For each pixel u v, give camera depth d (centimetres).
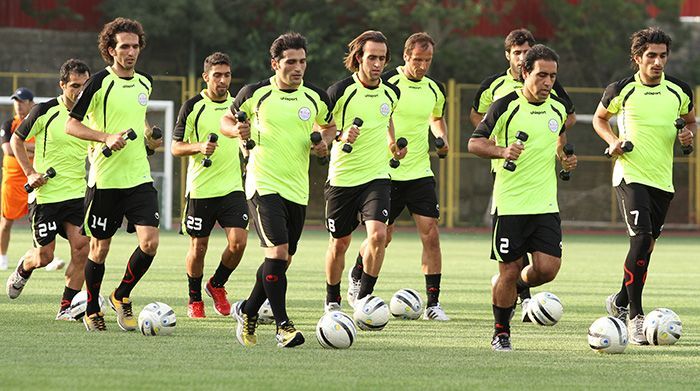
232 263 4247
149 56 12750
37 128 4103
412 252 8231
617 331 3250
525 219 3297
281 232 3322
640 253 3650
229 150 4225
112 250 7819
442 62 12838
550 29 13438
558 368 2967
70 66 4041
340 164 4006
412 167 4350
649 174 3706
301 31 12519
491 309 4500
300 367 2911
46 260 4225
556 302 3919
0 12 12862
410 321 4078
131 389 2558
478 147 3266
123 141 3438
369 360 3059
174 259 7038
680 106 3738
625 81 3753
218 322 3988
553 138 3328
